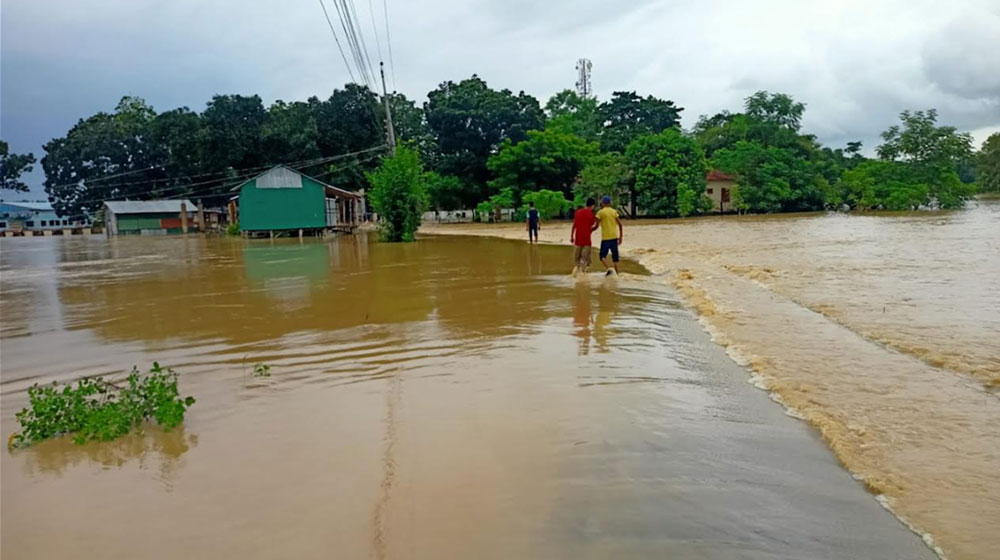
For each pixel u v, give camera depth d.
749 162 54.34
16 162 76.31
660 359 6.53
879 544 3.07
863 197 53.06
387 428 4.66
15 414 5.34
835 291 10.66
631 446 4.24
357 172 56.34
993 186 70.00
